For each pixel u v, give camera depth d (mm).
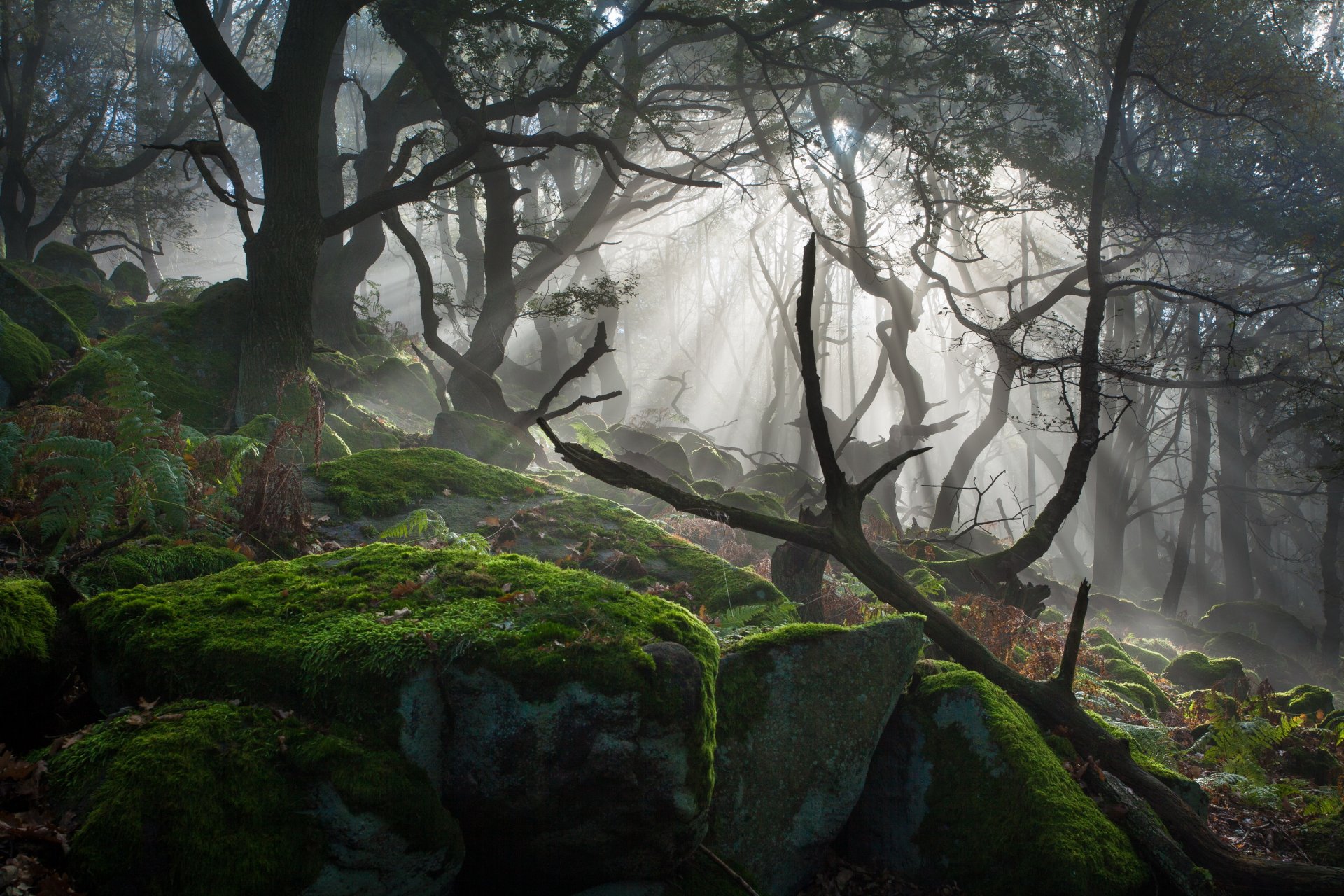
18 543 5129
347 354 18844
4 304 10508
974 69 21500
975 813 4180
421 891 2904
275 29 34719
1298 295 28203
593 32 18453
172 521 5473
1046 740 4695
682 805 3084
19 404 9047
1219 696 9320
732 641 4309
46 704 3473
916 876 4270
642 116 19734
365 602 3473
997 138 22578
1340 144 25703
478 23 17688
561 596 3498
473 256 28469
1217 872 4281
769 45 21953
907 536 16203
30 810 2730
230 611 3432
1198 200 22797
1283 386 29656
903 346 25969
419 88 20328
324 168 21094
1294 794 6117
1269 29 24141
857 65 25875
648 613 3447
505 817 3041
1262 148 27078
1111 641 13117
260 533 5992
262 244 11031
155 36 36250
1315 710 9742
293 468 6277
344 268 19609
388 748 2979
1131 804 4395
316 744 2865
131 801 2613
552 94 17047
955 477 25422
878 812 4480
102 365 9594
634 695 3016
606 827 3070
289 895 2639
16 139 25453
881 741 4555
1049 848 3906
